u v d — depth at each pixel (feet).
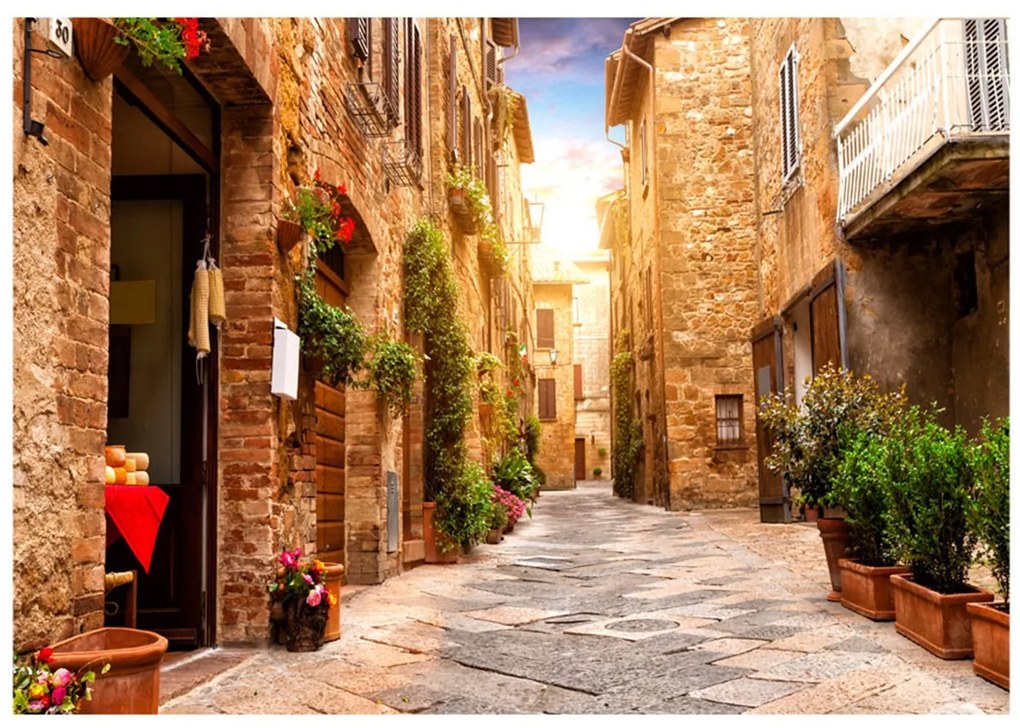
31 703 9.13
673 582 25.43
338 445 26.11
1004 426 15.01
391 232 29.78
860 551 20.75
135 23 11.85
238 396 17.89
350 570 26.53
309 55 21.02
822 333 36.99
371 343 21.75
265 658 16.62
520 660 16.70
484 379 48.26
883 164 31.71
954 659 15.30
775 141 45.98
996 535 14.12
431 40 40.04
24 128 10.14
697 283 55.77
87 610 11.12
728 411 55.21
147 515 14.57
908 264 35.17
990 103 28.09
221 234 18.19
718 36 57.00
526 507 53.62
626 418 78.18
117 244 18.88
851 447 21.74
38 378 10.28
